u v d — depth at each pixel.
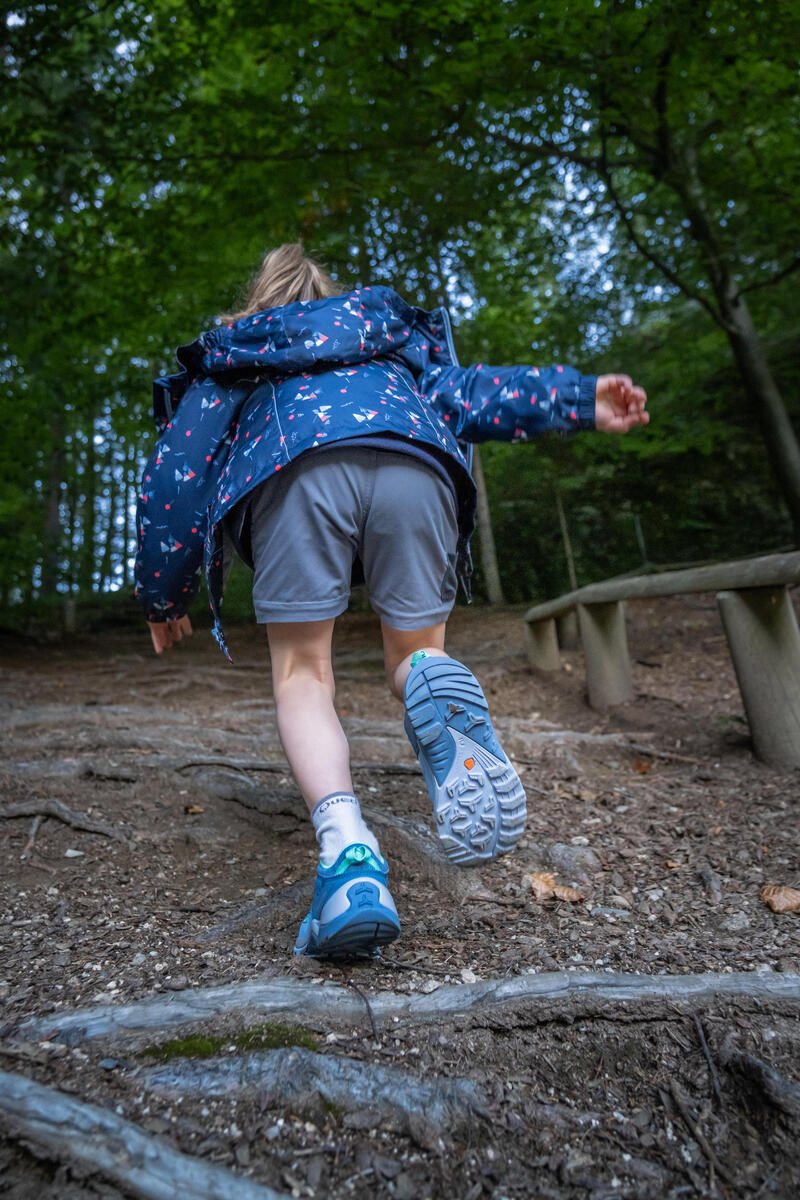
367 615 9.99
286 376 1.57
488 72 5.85
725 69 6.30
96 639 10.97
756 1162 1.05
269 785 2.75
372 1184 0.99
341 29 5.98
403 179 6.68
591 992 1.36
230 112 6.55
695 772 2.96
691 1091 1.18
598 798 2.72
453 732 1.44
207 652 8.58
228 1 6.17
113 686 5.77
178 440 1.62
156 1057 1.21
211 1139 1.05
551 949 1.59
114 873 2.10
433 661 1.47
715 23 5.88
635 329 11.10
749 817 2.39
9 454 10.18
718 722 3.69
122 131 6.45
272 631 1.57
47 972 1.50
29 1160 0.99
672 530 12.09
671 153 7.23
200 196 7.25
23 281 7.18
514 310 10.29
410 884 2.01
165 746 3.29
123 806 2.64
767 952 1.54
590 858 2.12
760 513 11.66
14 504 10.08
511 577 12.38
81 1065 1.18
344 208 7.27
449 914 1.80
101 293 8.00
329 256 7.86
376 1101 1.12
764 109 6.72
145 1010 1.31
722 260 7.78
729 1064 1.20
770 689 2.91
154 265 7.52
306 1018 1.31
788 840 2.15
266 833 2.42
